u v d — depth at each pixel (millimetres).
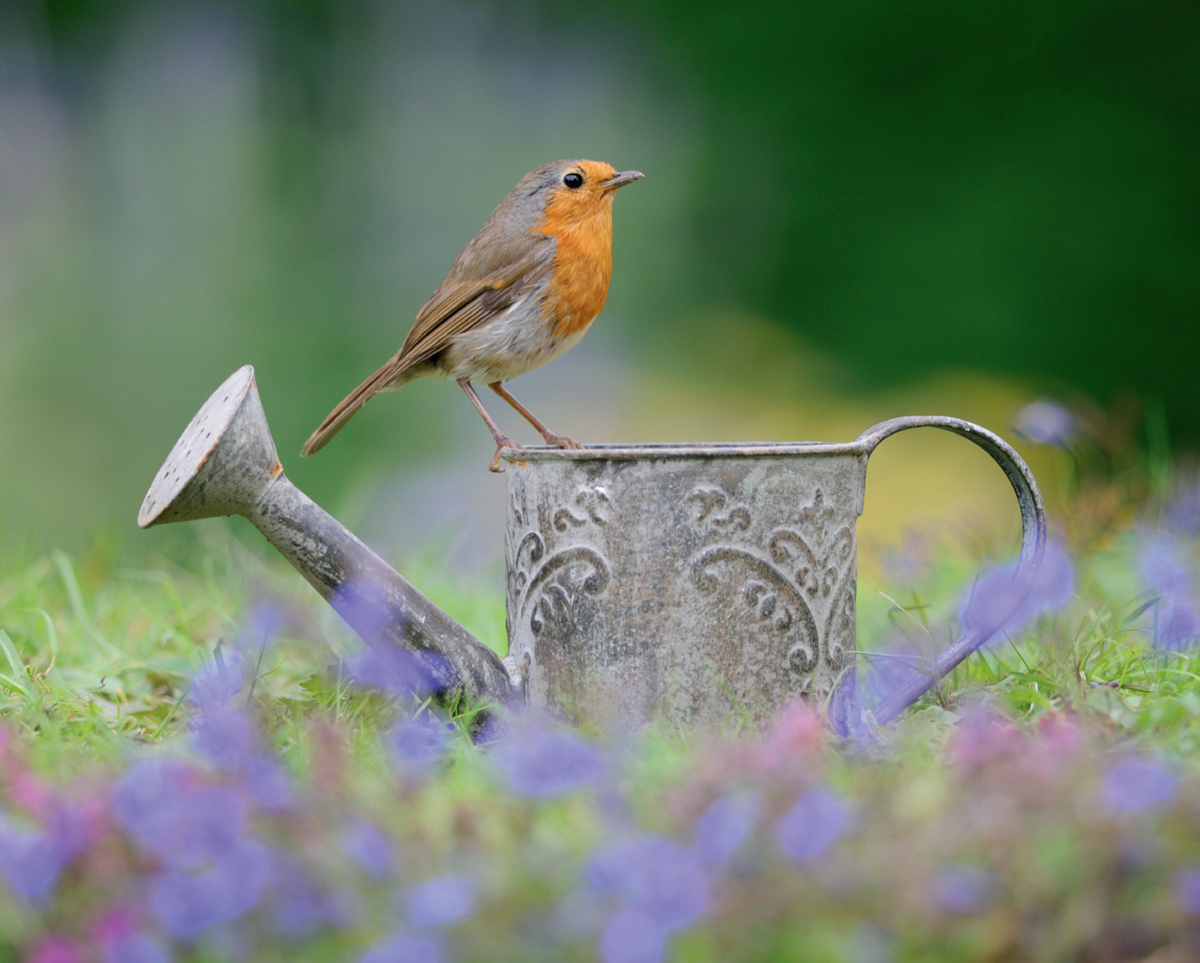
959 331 21906
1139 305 20984
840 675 5684
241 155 31047
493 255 7840
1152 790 3613
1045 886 3482
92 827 3770
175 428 22703
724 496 5449
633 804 4133
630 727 5484
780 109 24969
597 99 31859
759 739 5199
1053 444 10305
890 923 3439
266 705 6000
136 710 6316
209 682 5957
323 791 4172
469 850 3781
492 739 5711
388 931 3529
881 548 10625
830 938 3361
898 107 23953
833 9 24500
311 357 24125
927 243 22750
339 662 6434
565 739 4199
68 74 33344
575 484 5500
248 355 23922
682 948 3398
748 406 24375
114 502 21094
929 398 21719
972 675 6422
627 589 5469
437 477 20906
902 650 7051
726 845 3531
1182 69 21469
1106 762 4156
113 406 23016
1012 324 21438
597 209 7914
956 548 10312
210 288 26062
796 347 24500
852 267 23938
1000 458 5793
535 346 7961
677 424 24469
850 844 3639
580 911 3438
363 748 5164
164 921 3516
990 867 3555
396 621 5633
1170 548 8555
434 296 8031
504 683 5801
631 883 3436
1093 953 3520
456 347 7867
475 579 9734
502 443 7988
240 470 5336
